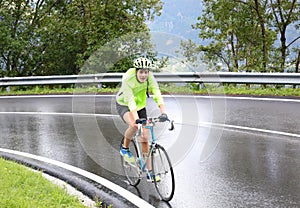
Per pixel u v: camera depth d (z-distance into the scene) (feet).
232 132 27.66
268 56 81.30
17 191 16.75
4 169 19.94
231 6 84.64
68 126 31.89
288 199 16.69
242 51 90.22
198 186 18.47
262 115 32.48
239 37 90.38
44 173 21.17
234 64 90.17
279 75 42.34
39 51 74.64
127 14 74.90
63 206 15.74
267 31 87.35
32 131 30.86
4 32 69.31
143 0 74.74
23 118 36.17
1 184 17.47
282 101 37.83
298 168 20.30
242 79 44.04
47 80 55.06
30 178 18.71
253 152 23.20
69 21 74.23
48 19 74.54
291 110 33.81
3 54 72.38
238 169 20.52
